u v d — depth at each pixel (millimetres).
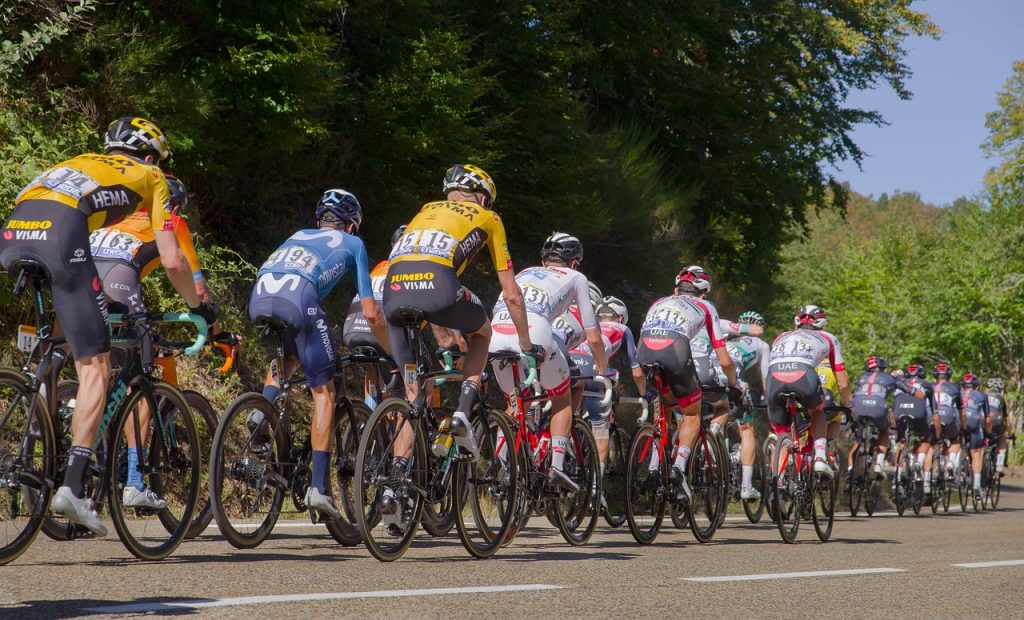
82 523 17062
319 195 48312
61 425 17859
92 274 17469
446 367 22125
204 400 22188
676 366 29453
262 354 39281
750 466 39781
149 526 19438
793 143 87375
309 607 14242
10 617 12953
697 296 31344
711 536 31219
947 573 22859
